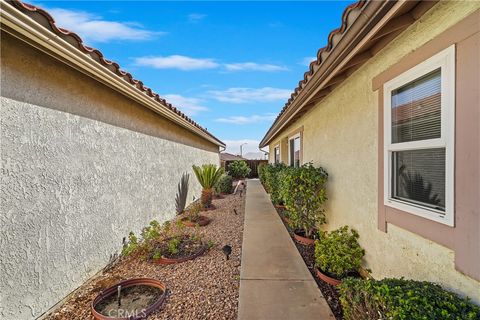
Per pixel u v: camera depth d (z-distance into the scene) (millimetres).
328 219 5188
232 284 3699
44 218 3066
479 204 1845
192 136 10445
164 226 6383
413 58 2502
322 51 3098
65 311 3123
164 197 7004
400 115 2814
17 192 2742
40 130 3047
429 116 2387
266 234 5945
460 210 2010
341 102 4402
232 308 3109
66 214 3414
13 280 2670
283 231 6191
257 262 4309
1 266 2559
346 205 4234
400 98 2811
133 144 5305
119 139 4766
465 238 1965
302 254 4750
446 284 2160
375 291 2148
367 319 2166
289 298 3201
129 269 4266
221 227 6801
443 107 2172
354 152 3912
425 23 2352
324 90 4680
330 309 2965
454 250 2066
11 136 2695
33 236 2912
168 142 7426
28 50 2910
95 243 3992
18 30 2504
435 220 2268
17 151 2754
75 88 3645
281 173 7461
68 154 3482
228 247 4551
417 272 2521
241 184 16812
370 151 3432
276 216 7773
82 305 3250
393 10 2006
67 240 3416
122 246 4762
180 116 7398
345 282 2602
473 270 1896
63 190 3377
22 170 2805
